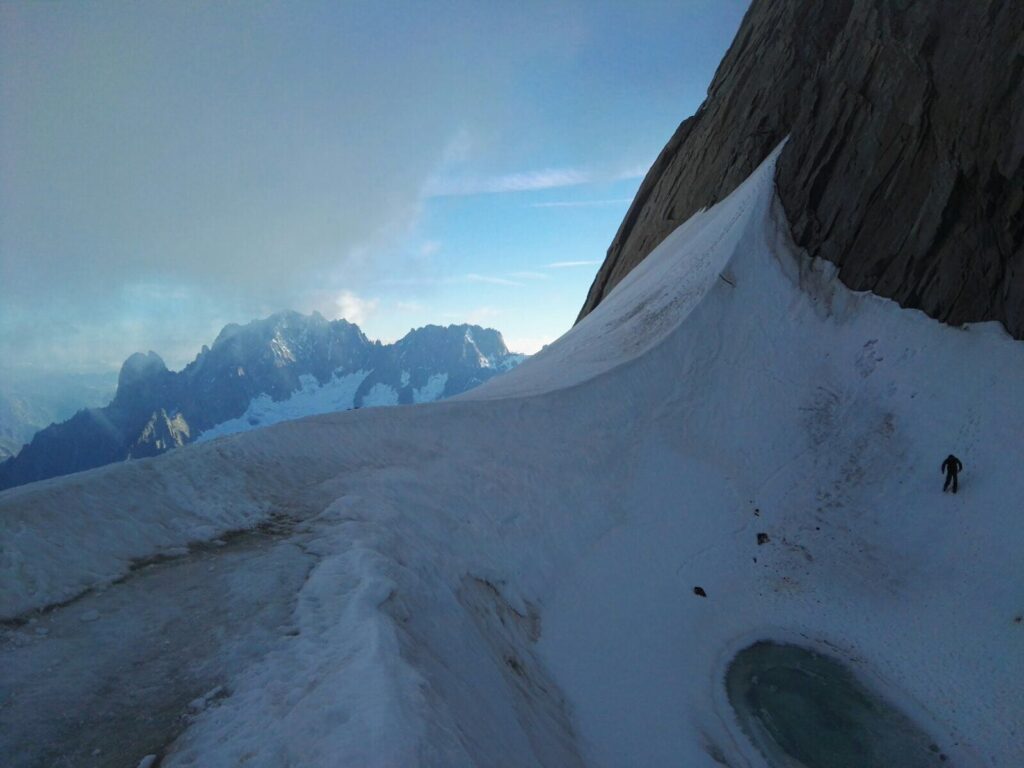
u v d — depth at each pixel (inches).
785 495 953.5
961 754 528.4
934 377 995.3
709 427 1101.7
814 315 1234.0
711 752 521.7
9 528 386.0
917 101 1166.3
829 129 1375.5
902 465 922.7
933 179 1107.9
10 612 338.3
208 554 459.5
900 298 1128.8
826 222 1318.9
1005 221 967.0
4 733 256.7
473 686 375.9
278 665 314.2
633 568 783.7
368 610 362.0
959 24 1118.4
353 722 252.2
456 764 247.4
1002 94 992.9
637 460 1004.6
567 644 608.7
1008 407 877.8
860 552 831.7
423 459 789.2
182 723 273.1
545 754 382.9
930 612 714.8
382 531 523.8
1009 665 618.2
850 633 713.0
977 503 805.2
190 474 565.0
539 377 1342.3
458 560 584.7
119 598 379.6
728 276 1362.0
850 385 1088.8
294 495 606.5
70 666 309.3
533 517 767.1
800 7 1866.4
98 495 466.0
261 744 252.2
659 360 1231.5
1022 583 693.9
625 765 473.4
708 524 909.2
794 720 570.9
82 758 250.1
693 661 659.4
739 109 2063.2
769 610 762.2
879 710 588.1
